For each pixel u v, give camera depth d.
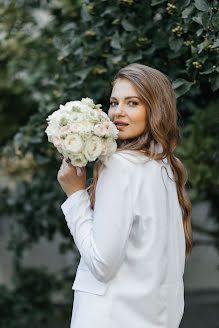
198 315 6.57
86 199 1.65
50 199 4.03
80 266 1.64
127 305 1.54
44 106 2.81
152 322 1.56
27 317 4.55
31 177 4.48
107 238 1.50
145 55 2.53
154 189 1.60
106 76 2.70
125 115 1.67
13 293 4.59
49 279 4.62
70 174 1.67
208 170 2.86
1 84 3.93
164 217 1.61
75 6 3.13
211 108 3.00
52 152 3.19
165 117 1.68
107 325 1.52
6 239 6.65
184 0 2.15
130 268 1.56
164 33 2.40
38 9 3.88
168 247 1.63
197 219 4.85
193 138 2.93
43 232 4.14
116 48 2.48
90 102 1.61
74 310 1.62
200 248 7.46
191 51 2.15
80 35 2.72
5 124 4.05
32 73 3.91
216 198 3.96
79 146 1.50
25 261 6.99
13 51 3.84
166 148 1.68
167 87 1.73
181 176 1.80
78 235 1.58
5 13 3.62
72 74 2.73
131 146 1.68
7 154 3.15
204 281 7.64
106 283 1.55
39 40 3.79
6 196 4.34
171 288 1.62
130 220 1.54
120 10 2.46
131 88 1.67
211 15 2.01
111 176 1.55
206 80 2.31
